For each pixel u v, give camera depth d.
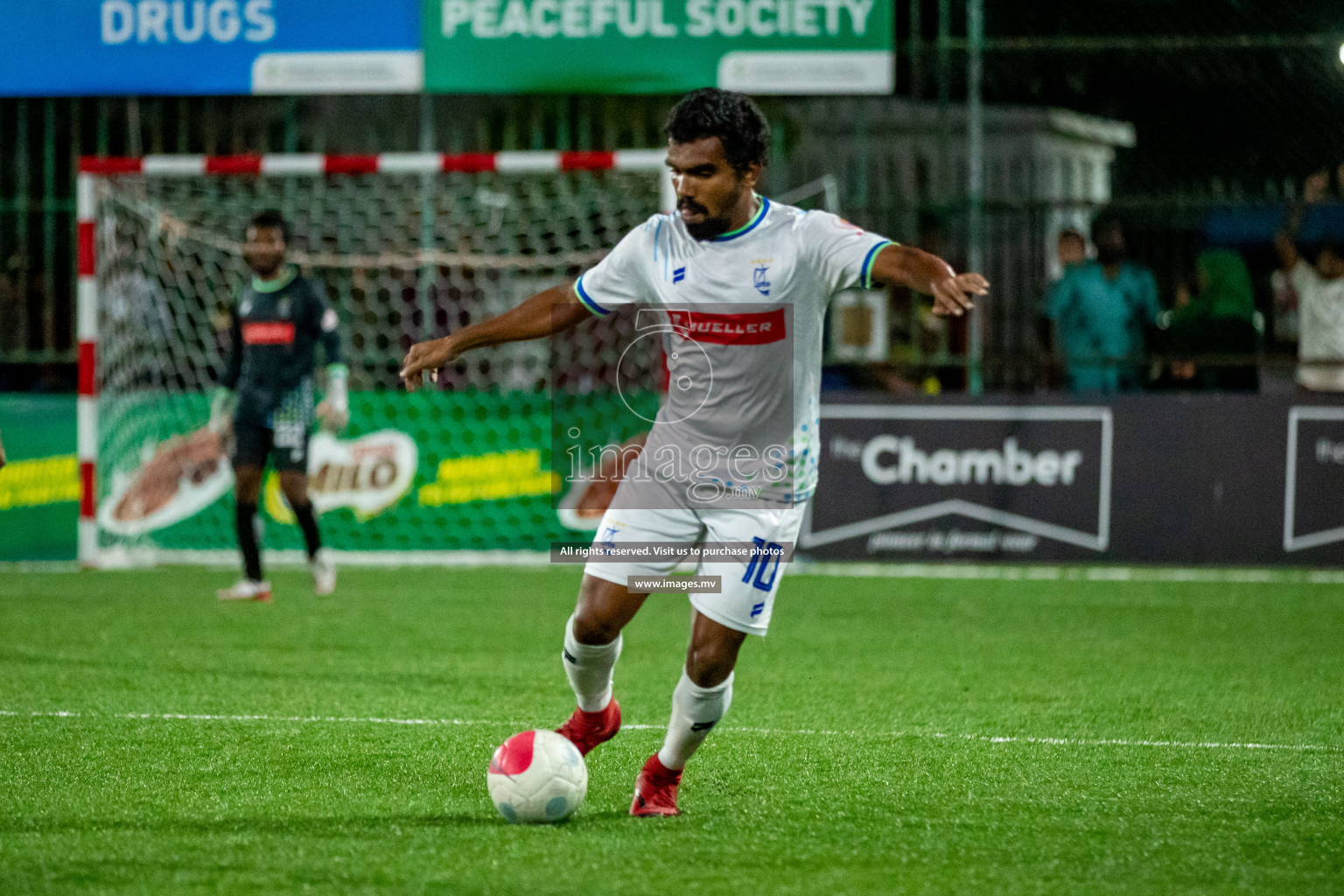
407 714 15.52
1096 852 10.51
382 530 30.23
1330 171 29.59
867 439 28.98
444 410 30.30
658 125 32.09
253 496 23.83
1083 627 21.97
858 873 9.94
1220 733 14.84
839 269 10.51
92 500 28.09
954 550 28.84
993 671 18.42
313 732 14.56
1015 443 28.72
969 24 29.12
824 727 14.98
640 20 29.23
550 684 17.39
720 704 11.15
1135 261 29.84
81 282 27.50
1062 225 29.77
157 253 30.38
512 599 24.70
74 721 15.01
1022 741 14.37
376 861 10.12
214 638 20.55
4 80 30.16
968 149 30.84
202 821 11.16
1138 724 15.30
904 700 16.52
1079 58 30.19
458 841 10.64
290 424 23.69
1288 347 29.72
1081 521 28.62
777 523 10.93
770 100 30.88
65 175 32.41
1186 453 28.44
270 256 22.83
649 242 11.03
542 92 29.58
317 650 19.66
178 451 30.05
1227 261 28.91
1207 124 29.98
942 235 29.55
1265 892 9.62
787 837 10.84
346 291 31.66
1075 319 29.05
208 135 32.25
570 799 11.10
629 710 15.95
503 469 30.22
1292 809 11.80
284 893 9.42
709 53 29.19
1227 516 28.38
